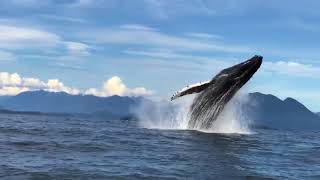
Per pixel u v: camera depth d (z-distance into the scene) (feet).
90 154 69.36
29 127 128.67
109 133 111.04
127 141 90.43
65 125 150.41
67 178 50.62
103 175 52.80
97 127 140.56
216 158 70.23
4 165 56.65
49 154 67.82
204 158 69.51
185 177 53.62
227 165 63.72
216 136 108.17
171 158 67.97
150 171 56.24
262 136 125.18
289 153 84.23
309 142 118.62
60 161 61.31
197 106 123.24
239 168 61.87
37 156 65.31
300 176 58.85
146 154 71.51
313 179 57.16
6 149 71.56
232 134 119.75
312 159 76.84
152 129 128.88
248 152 81.51
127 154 70.79
